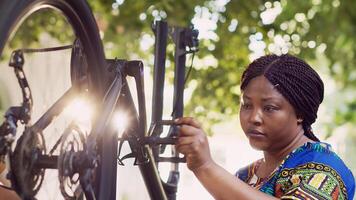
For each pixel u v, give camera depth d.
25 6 1.52
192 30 2.35
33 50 1.68
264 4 6.20
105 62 1.88
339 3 6.50
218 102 6.18
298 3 6.39
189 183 8.66
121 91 1.96
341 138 9.97
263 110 2.01
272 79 2.00
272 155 2.13
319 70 7.79
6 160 1.55
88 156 1.64
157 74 2.25
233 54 6.21
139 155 2.03
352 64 7.11
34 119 2.21
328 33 6.44
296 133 2.07
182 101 2.35
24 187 1.58
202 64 6.16
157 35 2.28
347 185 2.03
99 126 1.75
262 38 6.27
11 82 2.40
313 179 1.97
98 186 1.88
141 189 4.48
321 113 11.84
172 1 5.79
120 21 6.04
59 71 2.55
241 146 9.49
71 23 1.76
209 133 6.16
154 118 2.20
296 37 6.38
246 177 2.28
